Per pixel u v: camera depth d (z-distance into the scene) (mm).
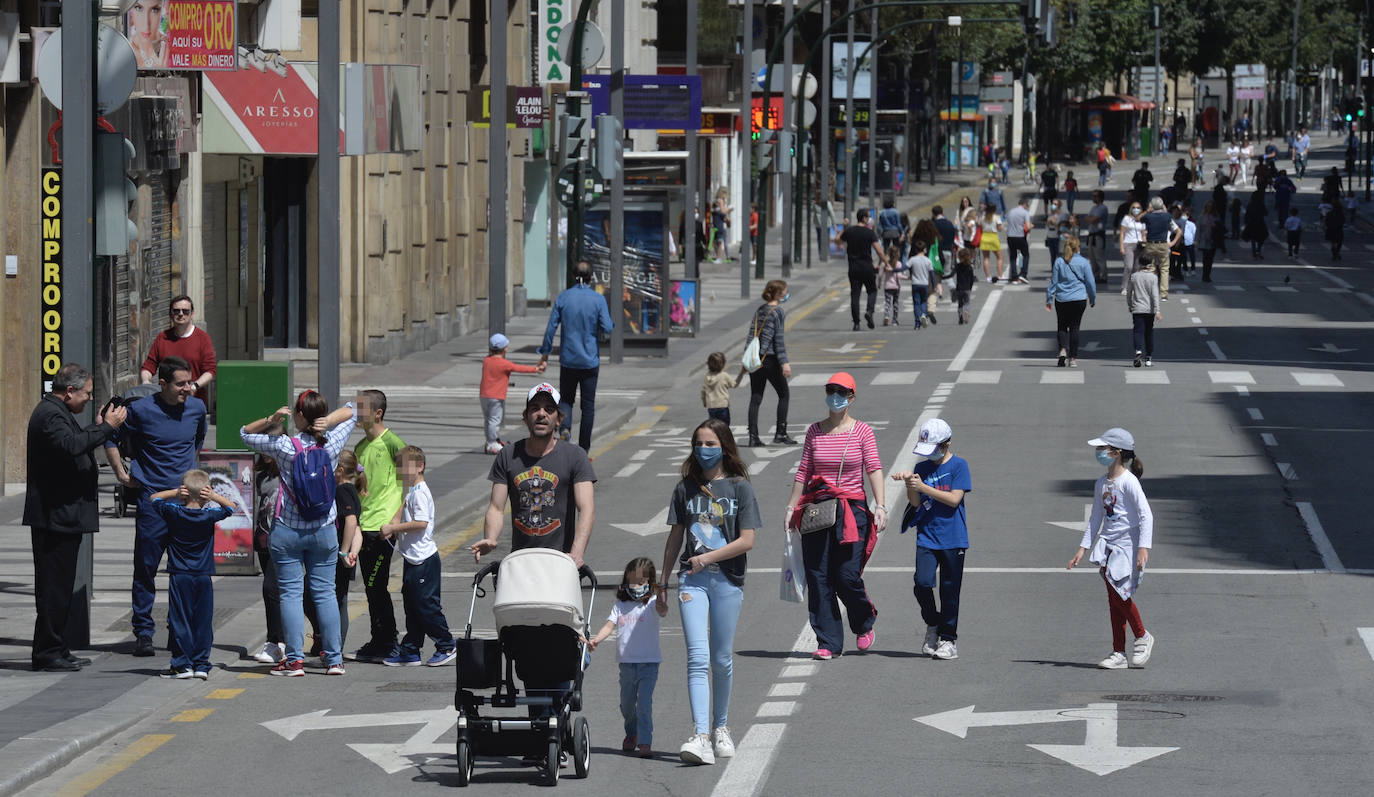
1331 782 33750
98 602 51062
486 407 77500
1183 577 54000
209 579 43125
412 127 90562
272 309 109188
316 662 45781
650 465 77000
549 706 34781
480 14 135625
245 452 54000
